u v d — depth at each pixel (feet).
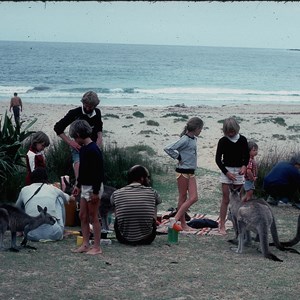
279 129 90.79
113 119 98.58
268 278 20.79
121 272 21.11
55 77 260.01
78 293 18.74
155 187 41.01
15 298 18.13
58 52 603.26
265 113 124.98
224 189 28.02
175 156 27.96
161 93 195.21
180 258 23.34
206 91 208.23
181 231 28.43
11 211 23.63
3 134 35.17
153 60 479.41
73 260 22.53
